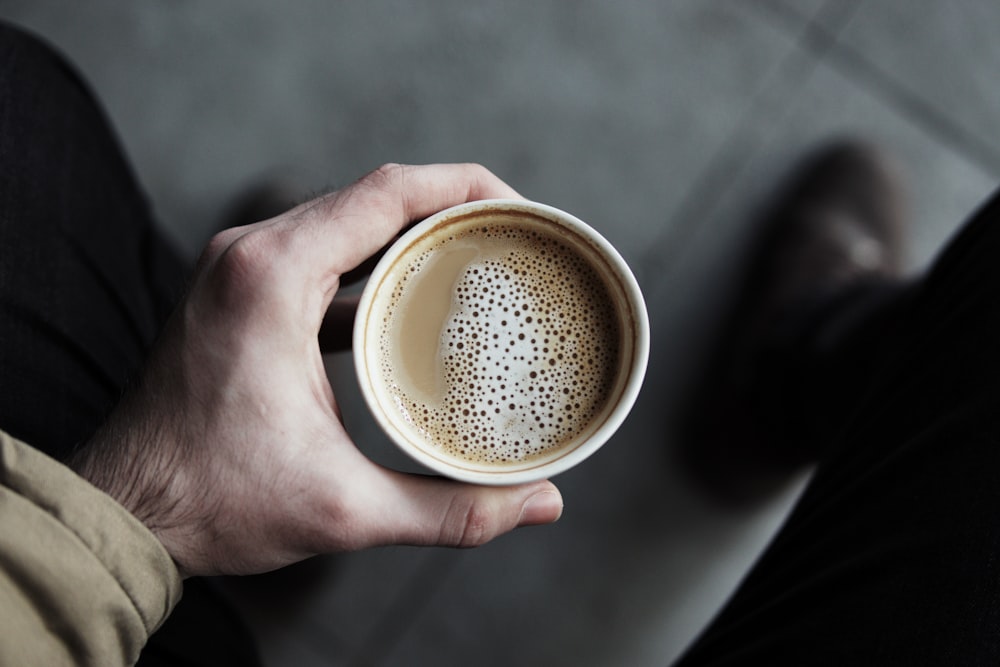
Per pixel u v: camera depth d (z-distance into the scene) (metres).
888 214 0.59
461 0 0.61
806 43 0.60
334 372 0.56
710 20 0.60
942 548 0.39
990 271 0.43
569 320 0.37
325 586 0.56
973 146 0.60
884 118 0.60
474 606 0.56
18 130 0.43
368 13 0.61
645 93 0.60
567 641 0.56
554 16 0.61
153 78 0.61
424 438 0.36
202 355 0.35
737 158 0.59
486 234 0.37
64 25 0.61
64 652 0.33
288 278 0.35
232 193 0.60
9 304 0.40
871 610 0.39
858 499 0.42
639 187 0.59
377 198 0.36
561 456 0.35
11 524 0.33
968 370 0.41
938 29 0.60
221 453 0.35
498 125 0.60
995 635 0.37
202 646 0.43
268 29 0.61
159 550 0.35
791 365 0.56
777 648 0.40
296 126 0.60
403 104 0.60
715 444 0.57
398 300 0.37
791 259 0.58
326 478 0.35
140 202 0.51
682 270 0.59
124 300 0.46
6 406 0.39
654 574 0.56
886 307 0.54
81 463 0.36
